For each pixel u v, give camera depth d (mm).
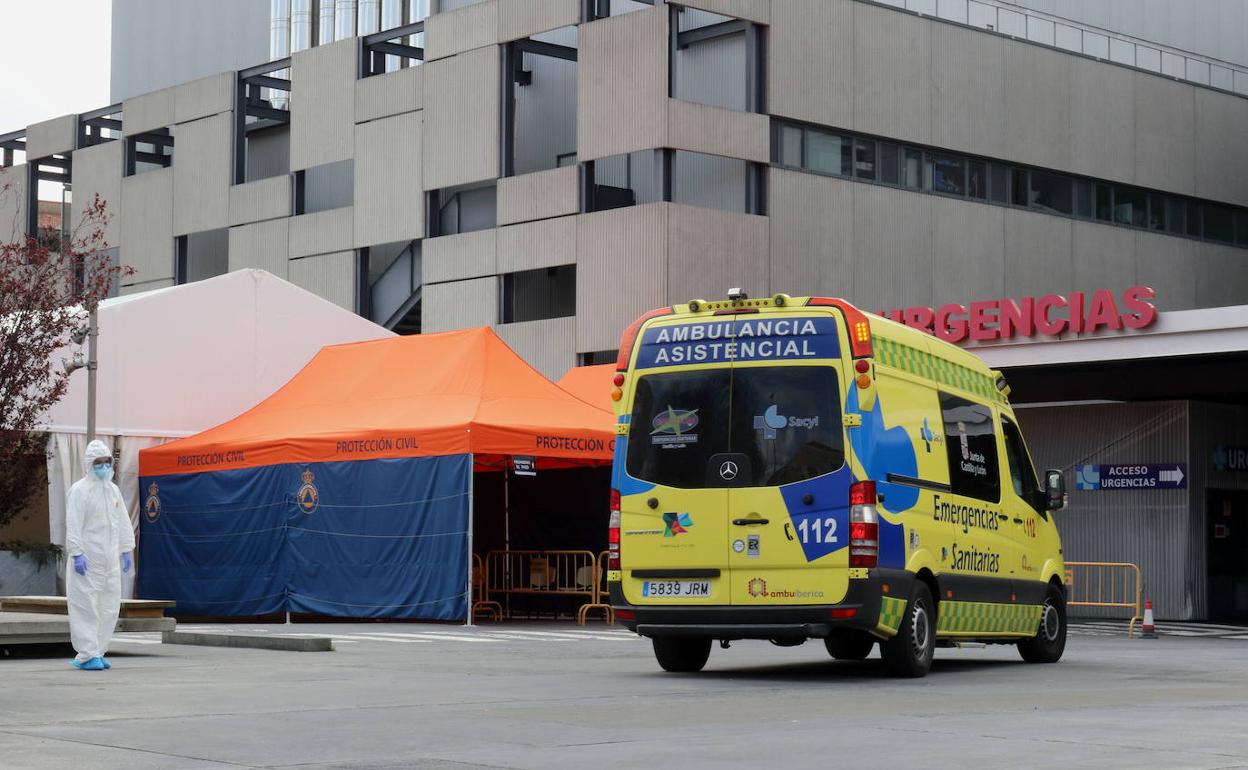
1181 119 50750
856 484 12617
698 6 39594
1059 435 32812
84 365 25359
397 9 51281
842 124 42500
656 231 39500
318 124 48625
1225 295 52031
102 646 14266
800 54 41750
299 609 24625
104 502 14375
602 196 42312
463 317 44125
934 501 13742
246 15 58719
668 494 13172
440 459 23281
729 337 13234
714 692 11812
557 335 41625
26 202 57688
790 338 13031
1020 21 47188
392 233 46312
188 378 28312
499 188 43344
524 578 26766
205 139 51812
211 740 8508
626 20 40344
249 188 50375
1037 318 29297
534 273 44156
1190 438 31125
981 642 15062
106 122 56312
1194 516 31094
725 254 40188
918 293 43969
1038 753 8016
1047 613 16297
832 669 14555
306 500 24750
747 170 40969
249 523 25469
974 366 15258
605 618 25188
